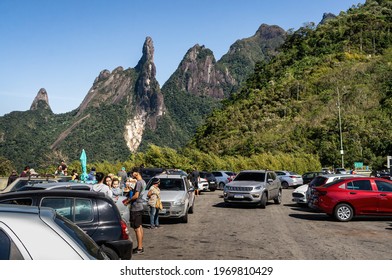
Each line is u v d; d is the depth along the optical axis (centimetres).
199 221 1598
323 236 1233
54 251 306
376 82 14738
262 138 12012
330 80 16012
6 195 718
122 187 2089
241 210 1991
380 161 9050
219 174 3841
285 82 17238
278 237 1217
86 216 713
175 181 1636
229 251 1007
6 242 300
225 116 16188
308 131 11719
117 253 711
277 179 2334
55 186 983
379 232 1307
